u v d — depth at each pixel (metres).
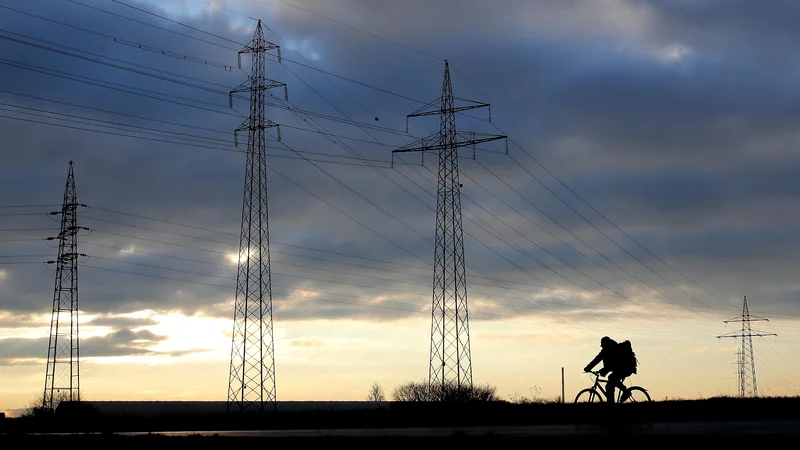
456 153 84.50
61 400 88.06
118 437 38.00
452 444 30.69
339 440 33.41
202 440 34.97
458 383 79.31
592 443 29.17
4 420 57.81
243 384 77.69
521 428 38.72
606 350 41.69
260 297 79.19
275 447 31.86
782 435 30.50
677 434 32.00
